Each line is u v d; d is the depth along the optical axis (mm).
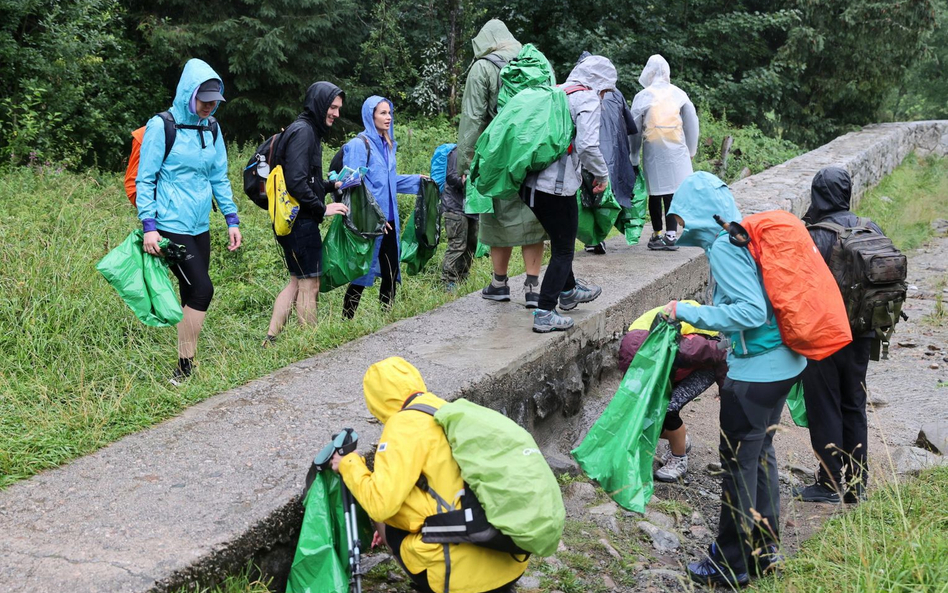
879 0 17656
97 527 2945
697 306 3795
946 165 18734
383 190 6098
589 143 4613
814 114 19094
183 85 4672
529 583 3721
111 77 14547
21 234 6750
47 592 2539
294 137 5230
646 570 3980
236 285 7133
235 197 10258
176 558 2736
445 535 2824
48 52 12414
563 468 4883
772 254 3562
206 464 3465
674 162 7582
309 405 4121
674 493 4926
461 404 2926
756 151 15672
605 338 5809
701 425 5988
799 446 5641
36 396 4480
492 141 4625
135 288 4512
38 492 3225
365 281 6195
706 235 3752
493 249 5777
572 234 4980
